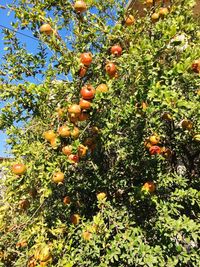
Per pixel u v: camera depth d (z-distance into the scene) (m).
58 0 3.70
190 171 4.51
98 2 3.79
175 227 3.04
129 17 3.72
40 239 3.29
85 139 3.40
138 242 3.17
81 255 3.17
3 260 3.60
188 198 3.53
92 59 3.32
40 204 3.46
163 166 3.87
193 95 3.66
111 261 2.96
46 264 3.13
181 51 3.59
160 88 2.91
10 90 3.56
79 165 3.71
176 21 3.46
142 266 3.12
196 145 4.38
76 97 3.31
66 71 3.53
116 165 3.72
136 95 3.11
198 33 4.16
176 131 4.15
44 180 3.11
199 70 3.08
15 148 3.34
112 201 3.63
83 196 3.84
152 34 3.63
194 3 4.01
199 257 3.11
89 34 3.48
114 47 3.37
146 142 3.56
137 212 3.60
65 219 3.74
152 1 3.84
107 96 3.10
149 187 3.46
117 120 3.33
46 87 3.35
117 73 3.32
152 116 3.33
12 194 3.41
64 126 3.13
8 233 3.63
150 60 3.06
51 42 3.53
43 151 3.18
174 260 3.01
